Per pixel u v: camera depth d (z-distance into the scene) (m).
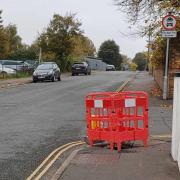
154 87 27.97
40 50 55.31
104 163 8.54
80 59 67.44
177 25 20.66
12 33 81.44
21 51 66.94
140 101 10.00
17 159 9.18
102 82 36.12
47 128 13.04
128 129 9.95
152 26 22.55
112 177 7.54
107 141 10.16
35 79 37.97
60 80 40.47
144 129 10.02
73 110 17.44
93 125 10.19
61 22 59.53
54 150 10.02
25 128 13.03
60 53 60.03
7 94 25.47
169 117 15.02
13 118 15.17
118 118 9.85
